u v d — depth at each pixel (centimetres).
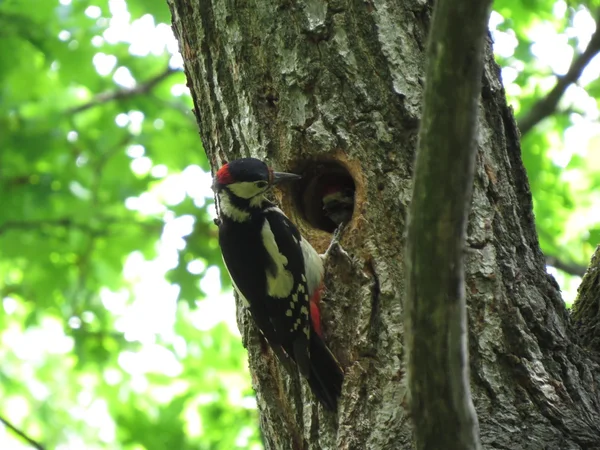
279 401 923
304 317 906
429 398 625
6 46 2139
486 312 821
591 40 1792
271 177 934
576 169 2123
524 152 1992
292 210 1062
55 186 2188
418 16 927
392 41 913
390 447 786
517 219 887
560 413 782
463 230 612
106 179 2269
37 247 2134
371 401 818
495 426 771
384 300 855
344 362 878
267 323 933
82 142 2294
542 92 2009
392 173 890
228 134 987
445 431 629
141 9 2164
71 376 2681
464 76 589
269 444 932
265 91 950
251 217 1012
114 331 2117
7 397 2725
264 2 949
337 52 918
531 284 859
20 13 2184
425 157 607
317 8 930
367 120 905
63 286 2142
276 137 945
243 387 2036
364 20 921
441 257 608
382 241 879
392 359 827
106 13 2216
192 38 1003
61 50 2173
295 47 930
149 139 2316
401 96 898
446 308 611
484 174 879
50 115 2208
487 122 911
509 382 798
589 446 761
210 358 2127
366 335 848
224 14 968
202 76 999
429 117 602
